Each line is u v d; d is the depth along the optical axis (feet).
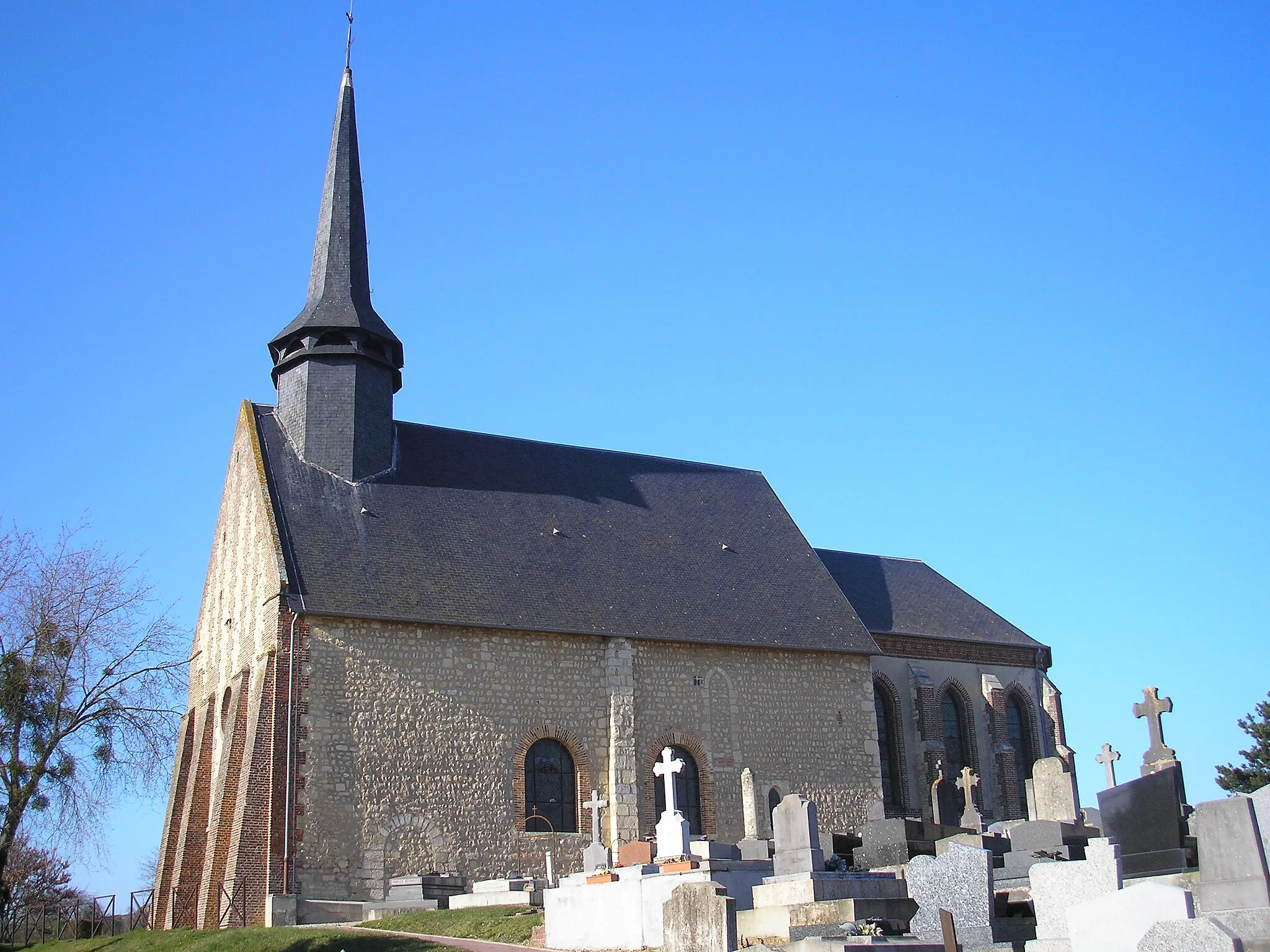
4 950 101.19
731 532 128.77
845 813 113.29
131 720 99.09
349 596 99.40
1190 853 57.52
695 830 106.73
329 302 116.37
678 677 110.52
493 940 74.02
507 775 100.78
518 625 103.96
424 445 120.06
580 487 125.08
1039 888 49.26
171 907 102.83
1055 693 138.21
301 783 93.30
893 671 128.36
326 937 74.59
